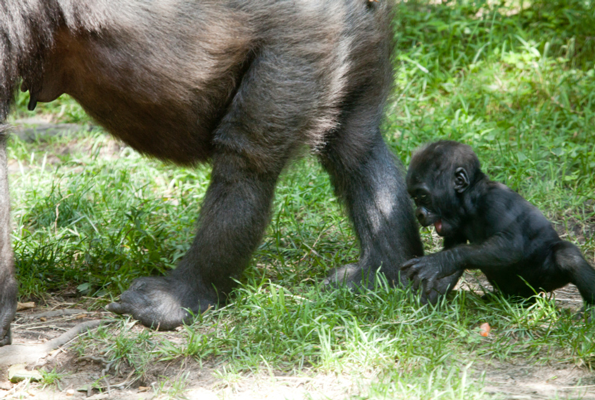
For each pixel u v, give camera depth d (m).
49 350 6.29
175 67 6.25
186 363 6.01
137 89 6.32
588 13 15.30
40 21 5.91
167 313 6.64
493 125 11.96
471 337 6.11
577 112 12.63
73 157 11.91
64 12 5.85
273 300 6.61
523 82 13.30
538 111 12.54
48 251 8.05
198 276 6.78
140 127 6.78
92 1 5.90
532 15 15.70
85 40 6.10
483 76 13.59
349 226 8.62
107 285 7.67
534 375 5.66
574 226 9.33
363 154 7.43
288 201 9.65
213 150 6.84
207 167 7.64
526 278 6.75
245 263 6.86
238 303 6.73
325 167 7.64
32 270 7.78
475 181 6.85
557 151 10.86
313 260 8.28
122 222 9.11
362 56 7.09
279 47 6.50
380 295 6.94
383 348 5.88
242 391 5.52
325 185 10.18
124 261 8.00
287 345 6.05
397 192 7.54
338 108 7.14
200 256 6.74
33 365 6.13
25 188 10.27
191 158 7.14
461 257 6.48
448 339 6.11
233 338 6.21
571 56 14.48
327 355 5.75
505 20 15.09
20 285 7.56
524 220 6.64
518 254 6.52
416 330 6.21
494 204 6.64
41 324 6.87
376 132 7.54
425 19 15.42
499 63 14.16
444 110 12.62
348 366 5.75
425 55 14.09
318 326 6.18
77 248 8.33
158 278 6.86
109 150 12.39
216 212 6.66
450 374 5.39
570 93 13.12
